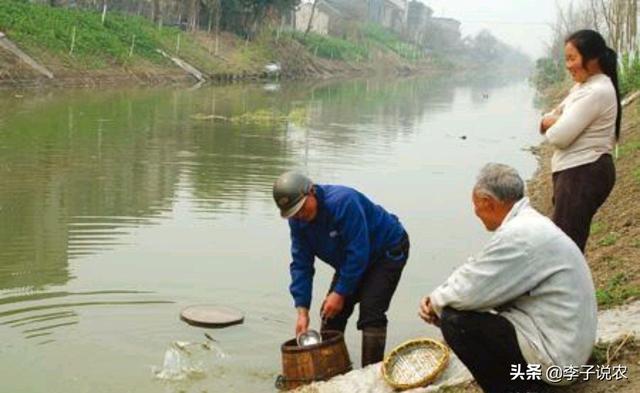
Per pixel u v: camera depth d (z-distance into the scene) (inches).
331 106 1155.3
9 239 338.6
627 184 380.8
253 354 231.5
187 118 851.4
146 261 315.9
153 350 231.3
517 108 1349.7
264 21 2076.8
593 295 153.0
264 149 650.2
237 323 254.4
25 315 253.4
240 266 315.3
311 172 553.0
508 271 150.3
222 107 1008.9
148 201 424.8
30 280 287.3
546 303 151.5
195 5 1809.8
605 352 178.1
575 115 203.3
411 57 3218.5
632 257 270.4
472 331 157.2
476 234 391.9
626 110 746.8
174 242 346.0
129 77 1295.5
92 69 1222.3
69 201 415.2
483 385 164.9
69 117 781.9
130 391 205.2
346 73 2347.4
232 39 1935.3
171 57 1508.4
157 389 206.8
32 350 227.3
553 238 150.3
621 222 325.1
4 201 407.8
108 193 439.8
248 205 426.0
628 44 1011.9
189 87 1354.6
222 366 222.2
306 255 218.4
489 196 155.2
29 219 374.0
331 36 2768.2
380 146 718.5
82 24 1349.7
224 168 542.9
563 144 206.2
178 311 263.9
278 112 975.6
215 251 335.0
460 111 1216.8
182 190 458.3
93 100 975.0
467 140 810.2
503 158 674.2
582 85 208.2
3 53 1067.9
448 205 460.8
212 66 1624.0
